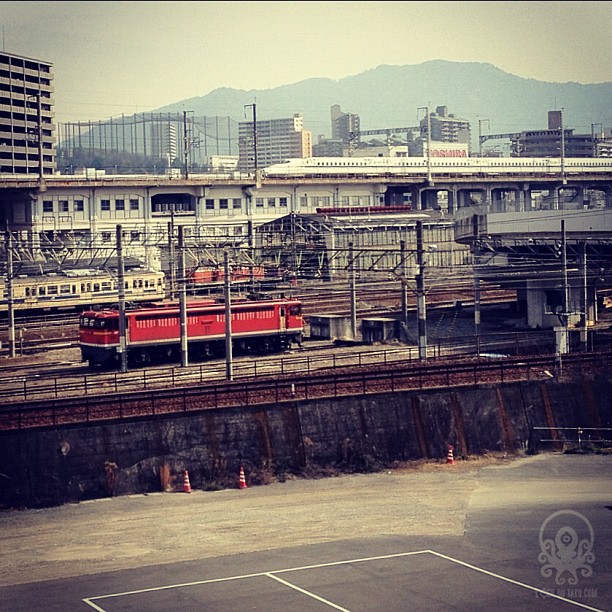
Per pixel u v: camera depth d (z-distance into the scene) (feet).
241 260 317.01
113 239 426.10
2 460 149.28
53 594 113.19
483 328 273.13
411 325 272.92
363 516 142.61
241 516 143.54
